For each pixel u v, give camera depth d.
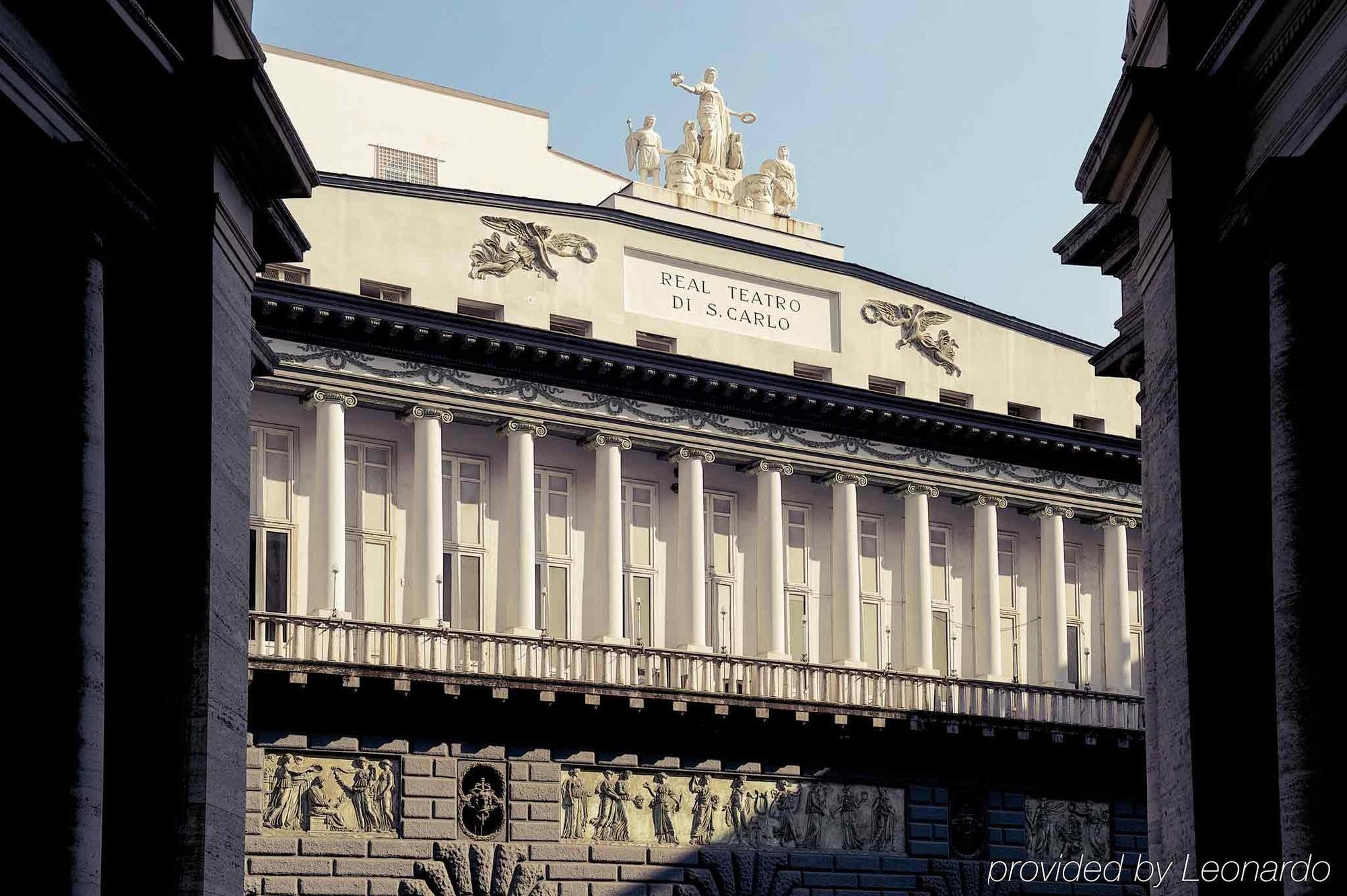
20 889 26.45
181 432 30.39
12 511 27.61
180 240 30.75
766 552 65.12
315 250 59.50
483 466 61.97
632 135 70.12
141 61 29.59
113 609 29.73
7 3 26.53
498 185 77.88
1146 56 33.28
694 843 60.94
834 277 69.19
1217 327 31.41
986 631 69.06
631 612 63.84
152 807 29.31
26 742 26.92
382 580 59.81
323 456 58.09
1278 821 29.97
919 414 67.56
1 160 27.64
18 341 28.03
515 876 57.41
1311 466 28.42
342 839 55.25
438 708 57.12
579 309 63.75
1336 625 28.00
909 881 64.38
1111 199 34.94
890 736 64.62
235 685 31.38
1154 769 33.28
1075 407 73.19
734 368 64.06
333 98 74.50
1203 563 30.81
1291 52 29.30
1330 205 28.75
